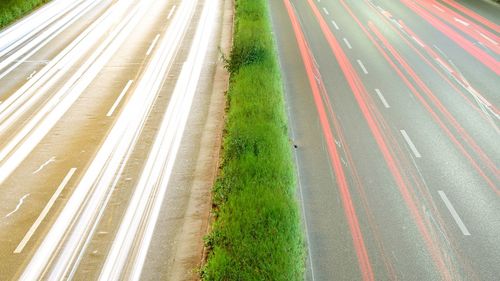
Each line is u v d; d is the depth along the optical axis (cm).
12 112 2411
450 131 2064
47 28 3716
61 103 2475
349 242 1498
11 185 1825
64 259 1465
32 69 2941
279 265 1251
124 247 1494
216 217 1564
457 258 1417
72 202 1714
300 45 3152
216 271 1267
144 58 3022
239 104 2200
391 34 3284
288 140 2017
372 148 1972
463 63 2748
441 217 1577
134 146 2042
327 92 2475
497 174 1775
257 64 2603
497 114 2183
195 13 3931
